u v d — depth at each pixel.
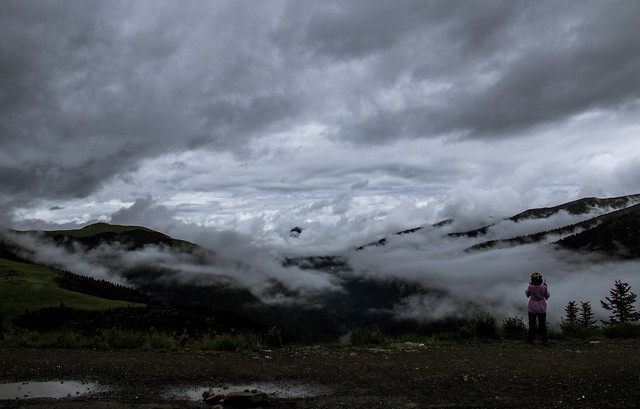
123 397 6.52
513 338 13.42
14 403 6.15
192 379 7.73
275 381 7.56
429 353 10.32
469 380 7.16
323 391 6.79
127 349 11.42
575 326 14.30
